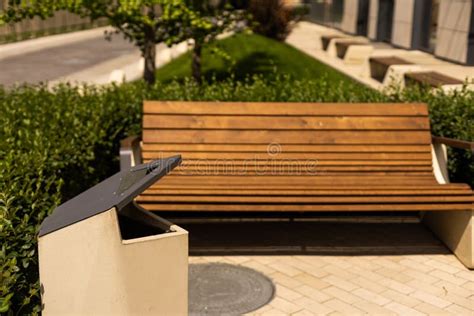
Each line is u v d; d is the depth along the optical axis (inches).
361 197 200.8
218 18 436.5
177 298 135.5
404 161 228.4
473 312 177.5
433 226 234.1
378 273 202.5
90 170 209.3
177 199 197.6
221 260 212.5
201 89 277.6
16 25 1216.8
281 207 200.1
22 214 148.9
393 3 955.3
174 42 422.0
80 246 126.7
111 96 261.0
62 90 279.0
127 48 1029.2
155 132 227.0
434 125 251.6
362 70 666.2
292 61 733.3
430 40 822.5
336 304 182.1
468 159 239.3
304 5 1462.8
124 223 148.2
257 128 229.8
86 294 128.4
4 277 123.3
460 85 384.5
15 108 239.6
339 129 231.0
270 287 192.2
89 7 384.2
